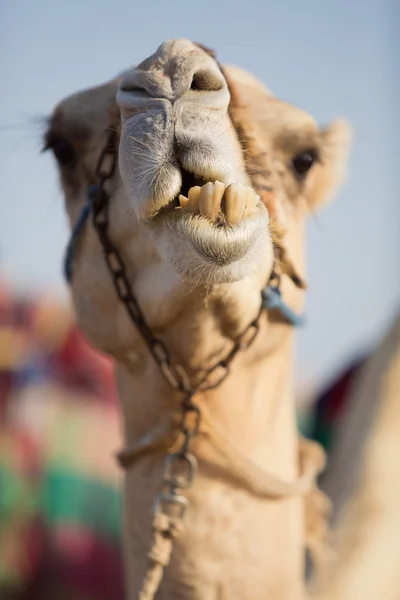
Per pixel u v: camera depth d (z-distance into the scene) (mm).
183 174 5359
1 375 15328
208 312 6059
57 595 14812
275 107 6805
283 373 6816
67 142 6762
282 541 6660
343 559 8016
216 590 6434
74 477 15344
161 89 5344
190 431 6457
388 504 8328
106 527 15352
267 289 6277
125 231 6180
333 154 7598
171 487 6281
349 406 9328
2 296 15555
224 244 5215
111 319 6504
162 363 6289
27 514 14938
